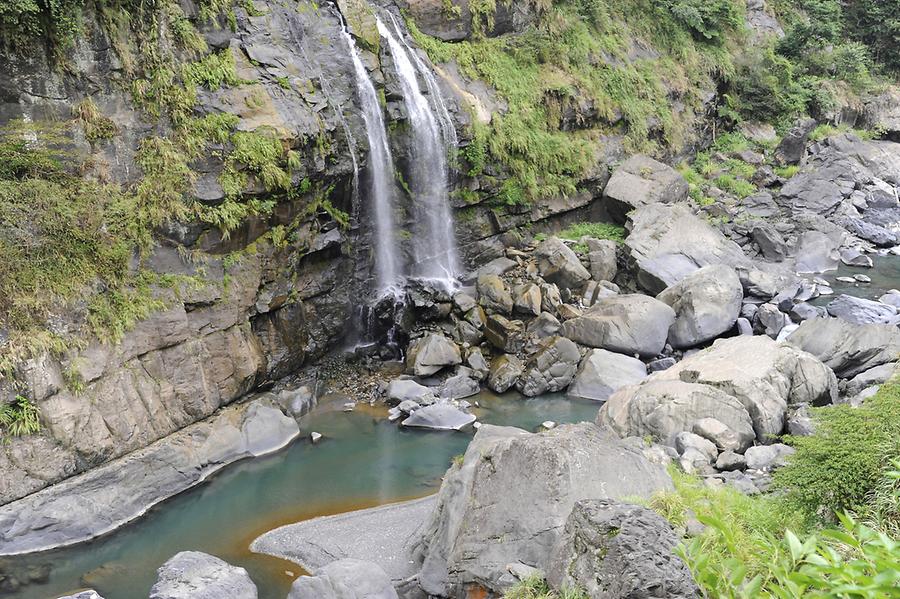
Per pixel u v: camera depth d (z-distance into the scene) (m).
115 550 12.81
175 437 15.31
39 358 13.47
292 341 18.86
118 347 14.75
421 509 13.71
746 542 7.64
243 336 17.25
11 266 13.77
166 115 16.66
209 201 16.45
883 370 17.17
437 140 22.83
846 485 8.52
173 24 17.11
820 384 16.20
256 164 17.00
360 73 20.98
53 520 12.91
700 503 9.86
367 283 21.25
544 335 20.62
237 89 17.78
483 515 10.01
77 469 13.70
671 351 20.61
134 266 15.48
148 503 14.20
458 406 18.16
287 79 18.86
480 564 9.61
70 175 15.26
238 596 10.84
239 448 16.00
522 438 10.38
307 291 19.25
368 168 20.72
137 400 14.84
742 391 15.37
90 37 15.74
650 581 6.25
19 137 14.71
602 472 9.90
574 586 7.16
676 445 14.40
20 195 14.40
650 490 9.98
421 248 22.77
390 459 16.03
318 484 15.01
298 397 18.02
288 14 20.22
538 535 9.34
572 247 24.66
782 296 22.72
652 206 25.12
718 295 20.84
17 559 12.42
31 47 14.87
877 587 3.68
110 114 15.98
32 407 13.27
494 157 24.48
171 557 12.50
